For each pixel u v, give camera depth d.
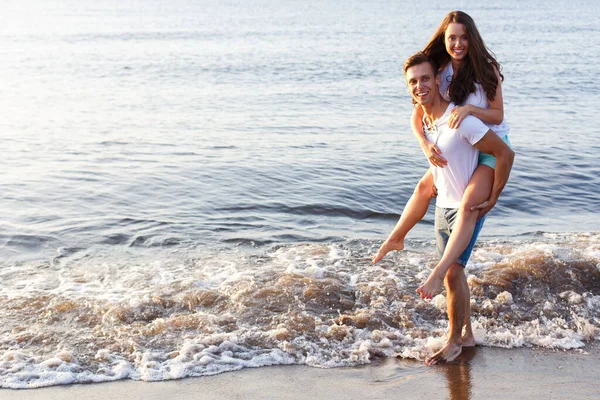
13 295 5.68
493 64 4.59
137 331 5.07
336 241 7.66
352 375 4.56
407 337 5.08
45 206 8.87
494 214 9.20
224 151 12.59
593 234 7.72
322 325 5.21
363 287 5.88
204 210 8.90
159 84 23.81
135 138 13.89
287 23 64.00
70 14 79.19
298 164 11.50
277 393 4.30
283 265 6.49
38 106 18.41
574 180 10.80
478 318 5.41
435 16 77.31
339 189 10.05
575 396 4.27
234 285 5.82
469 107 4.49
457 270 4.74
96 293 5.78
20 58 31.89
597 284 6.01
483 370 4.63
